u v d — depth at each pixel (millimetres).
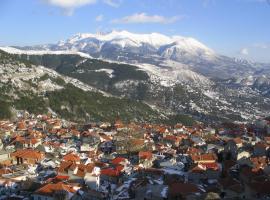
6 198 137125
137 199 137875
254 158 183875
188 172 165500
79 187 144250
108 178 164750
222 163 187375
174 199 131875
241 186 137000
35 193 135000
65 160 181875
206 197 126375
